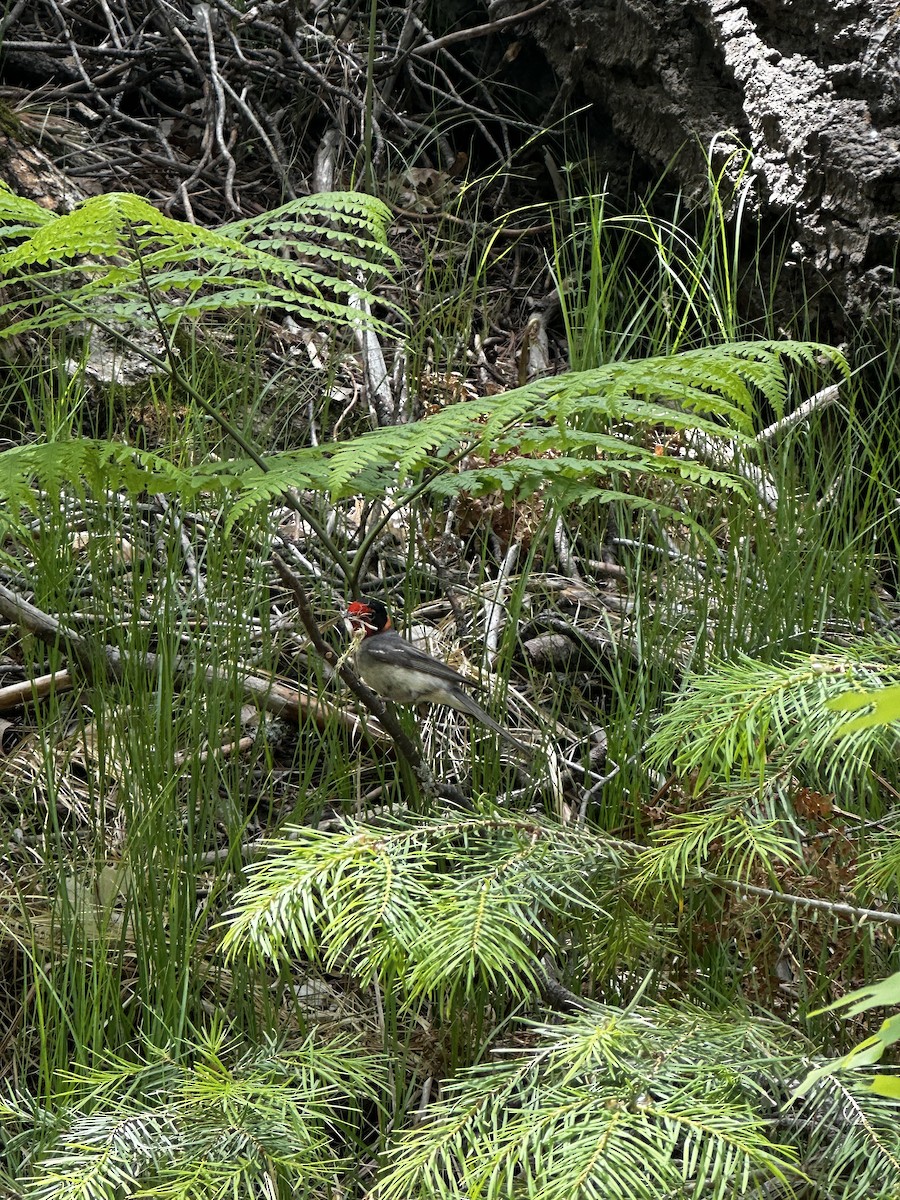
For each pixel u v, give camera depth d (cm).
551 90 782
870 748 279
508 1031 339
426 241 702
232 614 479
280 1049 314
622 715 425
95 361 591
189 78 820
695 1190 200
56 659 428
